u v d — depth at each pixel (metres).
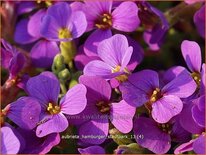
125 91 0.13
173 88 0.14
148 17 0.16
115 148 0.15
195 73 0.14
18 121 0.14
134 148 0.13
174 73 0.15
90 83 0.14
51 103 0.14
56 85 0.14
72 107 0.13
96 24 0.16
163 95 0.14
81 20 0.15
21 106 0.14
